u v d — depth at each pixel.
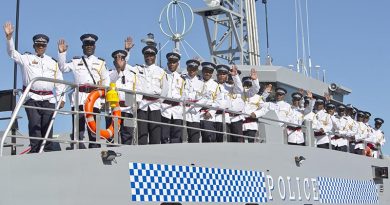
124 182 10.02
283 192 14.18
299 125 15.91
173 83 12.73
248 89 14.77
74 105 9.96
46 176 9.06
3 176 8.73
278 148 14.25
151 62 12.43
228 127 14.20
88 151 9.58
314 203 15.41
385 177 19.30
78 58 11.38
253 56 18.72
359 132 20.23
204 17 18.42
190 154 11.45
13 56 10.62
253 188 13.09
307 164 15.37
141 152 10.40
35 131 10.62
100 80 11.41
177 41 15.12
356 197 17.61
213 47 18.69
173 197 10.88
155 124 12.05
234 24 18.19
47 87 10.82
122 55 11.65
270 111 15.29
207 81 13.78
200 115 13.52
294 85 18.06
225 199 12.15
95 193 9.59
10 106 10.98
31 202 8.90
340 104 20.05
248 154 13.12
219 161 12.16
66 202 9.23
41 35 11.02
